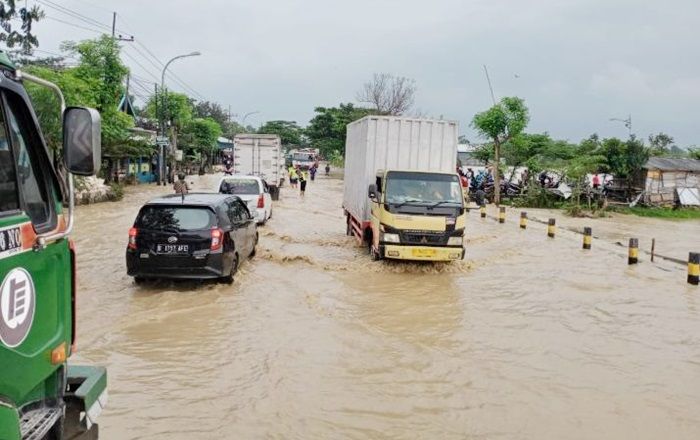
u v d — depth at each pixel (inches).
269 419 213.5
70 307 130.6
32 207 116.7
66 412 132.7
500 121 1167.0
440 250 471.2
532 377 262.8
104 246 542.6
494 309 378.6
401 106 2049.7
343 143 2699.3
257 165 1138.7
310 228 737.6
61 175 134.2
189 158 2107.5
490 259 557.0
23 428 110.7
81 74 1072.8
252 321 330.6
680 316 372.5
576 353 297.1
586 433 211.2
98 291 382.3
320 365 268.2
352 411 222.5
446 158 541.6
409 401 233.1
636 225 999.0
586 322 353.7
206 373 254.8
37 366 111.3
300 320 335.9
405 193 482.6
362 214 553.3
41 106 558.3
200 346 288.7
